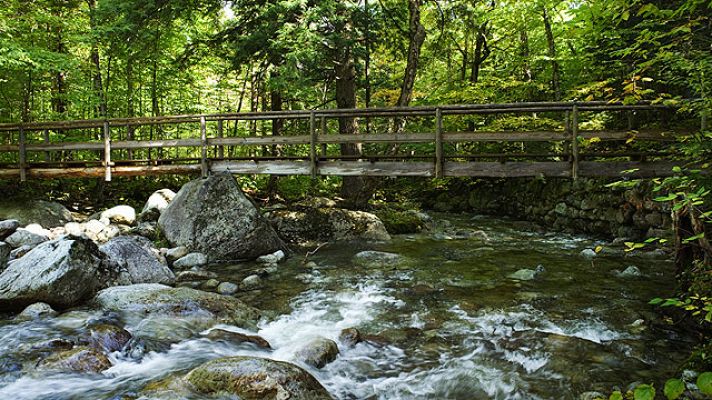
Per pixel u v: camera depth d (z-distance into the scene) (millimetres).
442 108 7555
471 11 12359
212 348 4000
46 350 3729
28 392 3148
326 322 4727
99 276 5273
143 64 13492
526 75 13039
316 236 9062
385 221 10273
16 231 7332
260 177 15617
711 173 3234
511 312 4898
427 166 7855
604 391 3203
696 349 3570
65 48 12320
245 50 10523
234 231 7496
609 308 4953
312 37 9336
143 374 3457
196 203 7723
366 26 10906
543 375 3512
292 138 8188
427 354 3957
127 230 8195
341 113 7965
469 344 4145
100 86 12766
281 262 7387
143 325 4336
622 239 8406
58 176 9250
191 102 16328
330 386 3414
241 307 4895
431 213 14047
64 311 4793
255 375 2994
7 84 11508
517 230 10641
